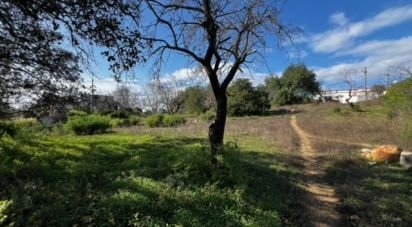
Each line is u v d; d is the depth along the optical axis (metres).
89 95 8.12
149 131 23.09
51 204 5.97
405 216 7.06
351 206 7.62
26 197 5.82
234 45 10.55
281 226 6.34
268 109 44.66
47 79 7.12
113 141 15.72
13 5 5.22
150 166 9.89
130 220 5.77
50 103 7.48
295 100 59.47
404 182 9.63
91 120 20.84
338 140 17.97
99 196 6.70
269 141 17.06
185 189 7.37
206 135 19.72
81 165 10.23
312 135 20.20
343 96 67.81
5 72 6.67
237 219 6.20
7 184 7.29
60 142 14.18
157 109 52.88
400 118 17.77
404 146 14.71
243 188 7.57
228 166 8.42
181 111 51.97
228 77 10.42
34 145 12.71
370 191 8.77
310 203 7.94
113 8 5.31
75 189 7.21
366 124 23.50
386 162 12.21
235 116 39.66
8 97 7.15
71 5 5.02
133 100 53.53
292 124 27.05
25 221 5.15
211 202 6.77
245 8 10.15
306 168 11.64
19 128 13.65
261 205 7.05
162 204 6.44
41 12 5.02
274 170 10.74
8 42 5.99
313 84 60.53
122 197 6.45
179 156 9.19
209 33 9.91
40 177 8.68
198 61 10.41
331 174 10.66
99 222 5.60
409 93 15.60
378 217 7.00
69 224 5.43
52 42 6.30
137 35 5.84
